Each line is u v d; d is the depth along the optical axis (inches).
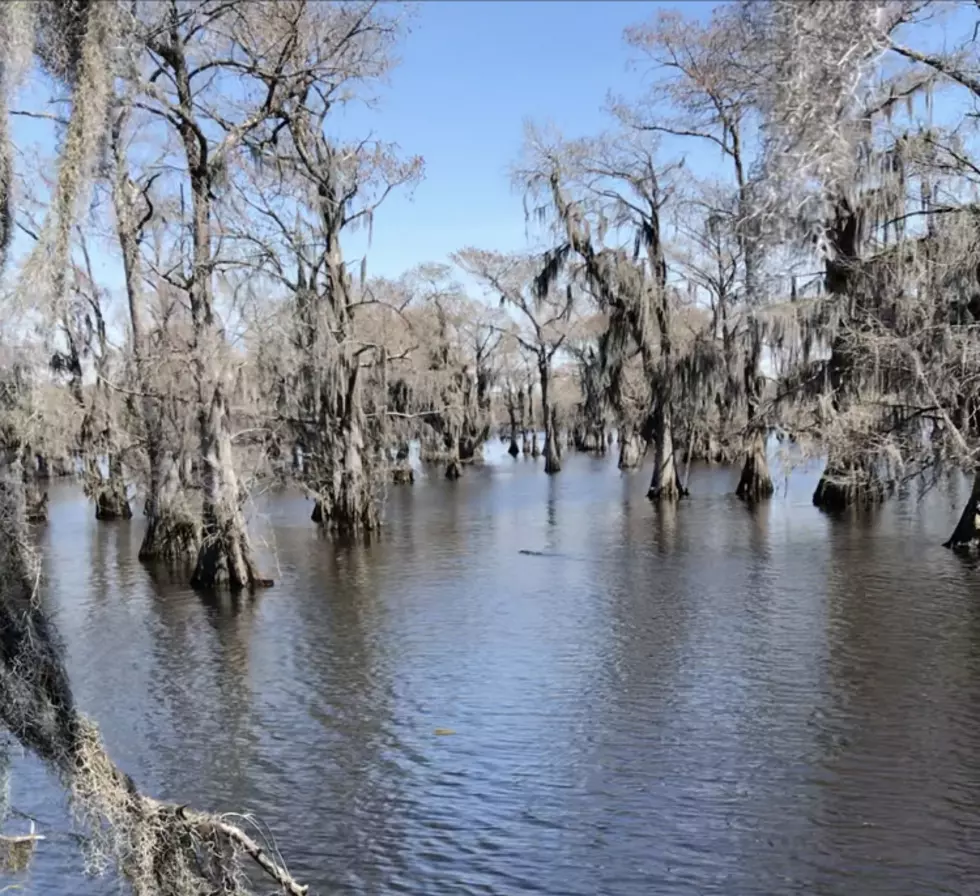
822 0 146.5
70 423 1133.7
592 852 299.9
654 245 1337.4
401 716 431.8
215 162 723.4
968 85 507.2
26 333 181.6
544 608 649.6
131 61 196.5
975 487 834.8
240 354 933.8
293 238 1031.6
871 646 524.1
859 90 151.8
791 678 471.2
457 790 348.5
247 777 365.7
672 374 1316.4
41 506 1242.0
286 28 768.9
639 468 2086.6
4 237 179.6
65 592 756.0
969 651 508.1
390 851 303.7
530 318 2135.8
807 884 277.6
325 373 1079.0
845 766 359.9
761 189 159.5
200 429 821.9
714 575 755.4
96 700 466.6
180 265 845.2
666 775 356.5
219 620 644.7
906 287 783.7
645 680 474.3
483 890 279.6
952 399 747.4
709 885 278.8
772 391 1379.2
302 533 1090.7
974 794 332.5
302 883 283.9
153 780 364.8
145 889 190.5
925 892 271.7
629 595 685.9
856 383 880.3
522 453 3014.3
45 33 177.3
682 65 1240.8
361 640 576.4
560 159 1318.9
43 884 267.0
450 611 649.6
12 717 185.2
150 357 854.5
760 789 342.0
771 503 1278.3
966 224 736.3
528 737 399.9
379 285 1833.2
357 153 1120.8
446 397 1907.0
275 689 480.1
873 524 1024.2
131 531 1157.7
